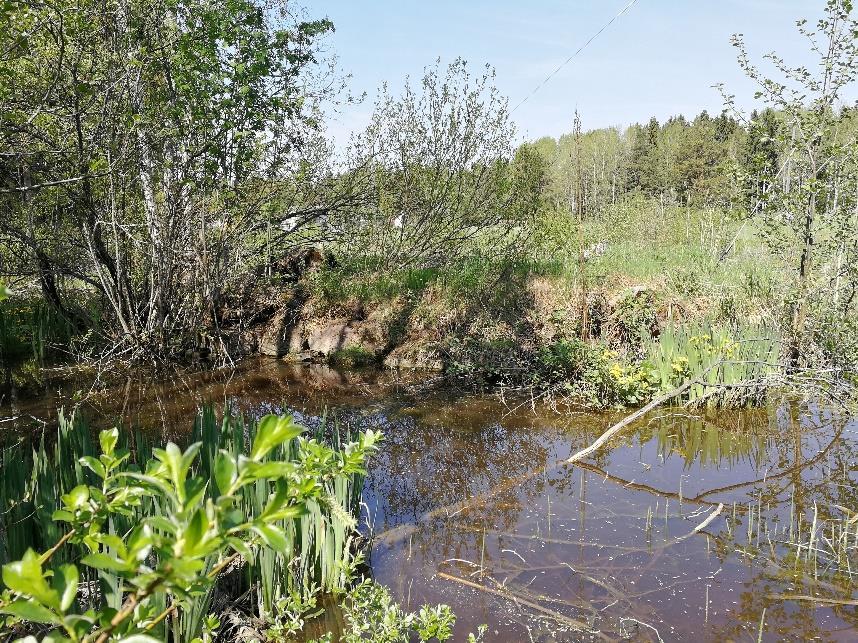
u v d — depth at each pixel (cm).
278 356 1059
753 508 524
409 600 396
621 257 1171
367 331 1045
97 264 905
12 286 999
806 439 675
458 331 982
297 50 853
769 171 839
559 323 942
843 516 507
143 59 795
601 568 432
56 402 789
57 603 99
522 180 1220
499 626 370
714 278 1010
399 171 1309
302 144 1008
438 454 647
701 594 401
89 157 772
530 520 505
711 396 763
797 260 905
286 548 105
